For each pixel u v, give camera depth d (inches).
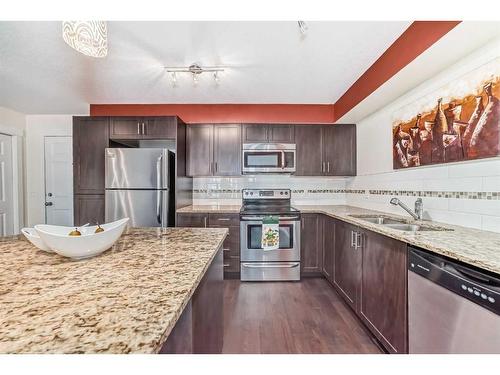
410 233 62.9
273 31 73.9
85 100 134.7
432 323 50.8
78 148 129.8
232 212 128.6
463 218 71.8
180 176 132.3
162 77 106.3
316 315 91.8
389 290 66.3
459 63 68.7
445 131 72.9
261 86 116.2
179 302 27.3
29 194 161.0
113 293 29.4
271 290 114.9
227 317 90.5
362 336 78.9
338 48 82.5
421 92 84.7
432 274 50.8
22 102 137.9
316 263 130.3
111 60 91.9
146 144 144.4
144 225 123.7
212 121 142.6
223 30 73.5
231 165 141.0
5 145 150.4
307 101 137.6
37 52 86.5
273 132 140.9
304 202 155.3
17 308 25.9
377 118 118.3
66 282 32.7
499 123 56.4
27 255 45.3
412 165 88.9
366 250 80.0
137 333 21.6
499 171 61.7
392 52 79.2
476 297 41.3
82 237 40.4
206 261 41.7
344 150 141.9
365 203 131.6
